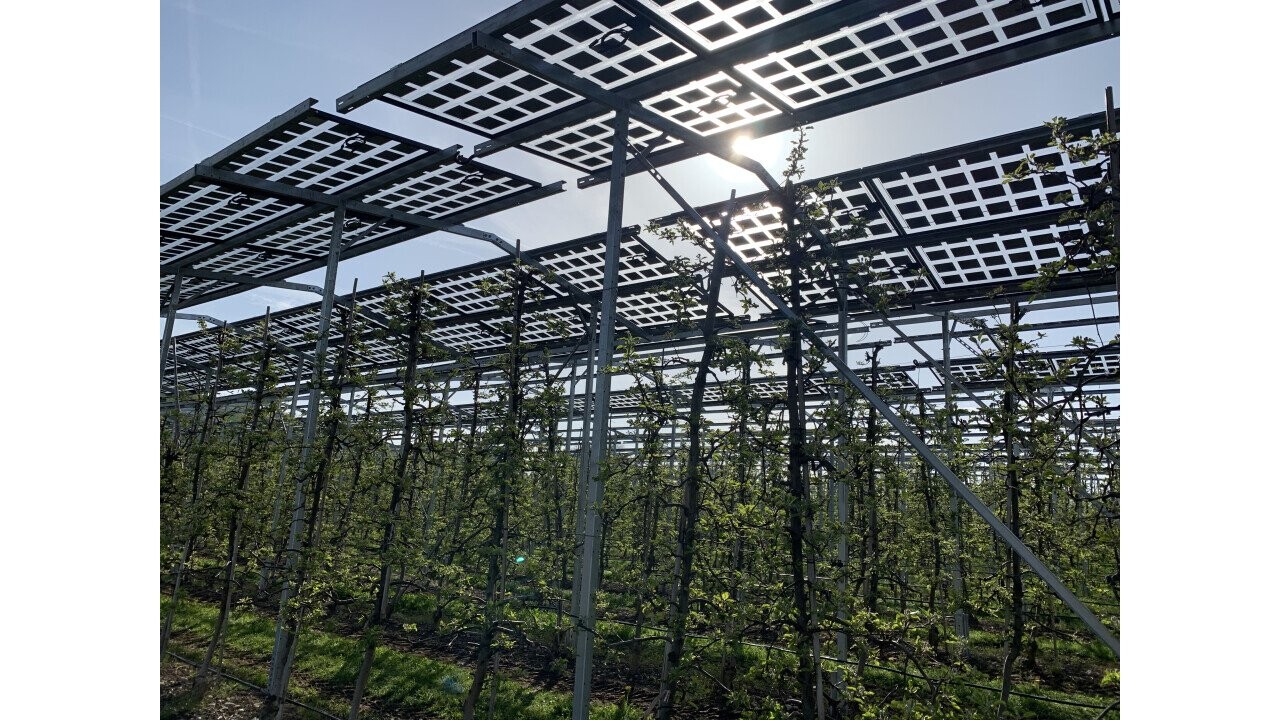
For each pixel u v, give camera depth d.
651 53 9.48
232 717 13.13
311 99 11.76
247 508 16.08
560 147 12.13
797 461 9.86
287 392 18.17
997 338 14.45
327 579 13.46
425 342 14.73
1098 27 8.16
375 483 14.06
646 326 20.03
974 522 20.00
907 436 8.68
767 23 8.57
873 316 17.31
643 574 18.38
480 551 12.34
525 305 15.62
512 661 17.03
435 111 11.28
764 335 18.16
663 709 10.23
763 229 13.49
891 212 12.92
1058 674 16.16
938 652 16.38
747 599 12.75
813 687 9.42
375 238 17.59
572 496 20.58
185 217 16.77
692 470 10.51
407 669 15.85
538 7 8.54
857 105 9.91
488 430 13.77
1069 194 9.04
